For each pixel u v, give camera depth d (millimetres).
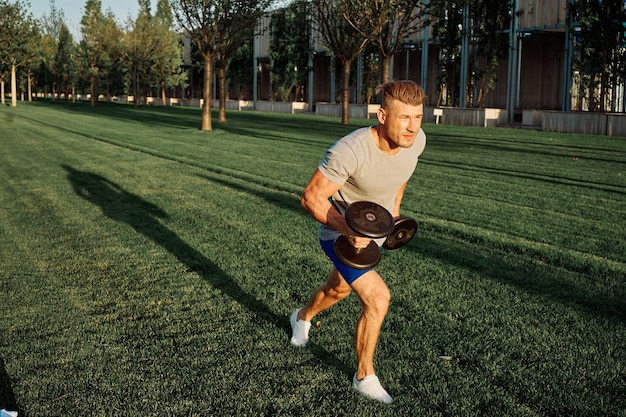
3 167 13211
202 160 14188
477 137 21578
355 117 39562
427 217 7895
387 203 3527
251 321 4465
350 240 3141
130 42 54062
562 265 5820
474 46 33719
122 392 3406
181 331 4277
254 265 5898
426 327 4305
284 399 3314
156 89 74062
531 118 30375
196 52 57562
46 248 6598
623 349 3947
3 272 5734
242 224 7645
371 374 3365
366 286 3232
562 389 3418
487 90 32625
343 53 29188
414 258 6008
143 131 23734
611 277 5398
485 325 4340
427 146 17844
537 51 36406
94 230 7398
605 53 25844
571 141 19906
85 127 26188
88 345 4047
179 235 7117
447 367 3693
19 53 49906
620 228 7270
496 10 31266
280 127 26844
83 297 5023
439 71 34812
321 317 4496
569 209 8453
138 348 4000
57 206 8914
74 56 72438
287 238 6938
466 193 9805
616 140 20406
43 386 3479
